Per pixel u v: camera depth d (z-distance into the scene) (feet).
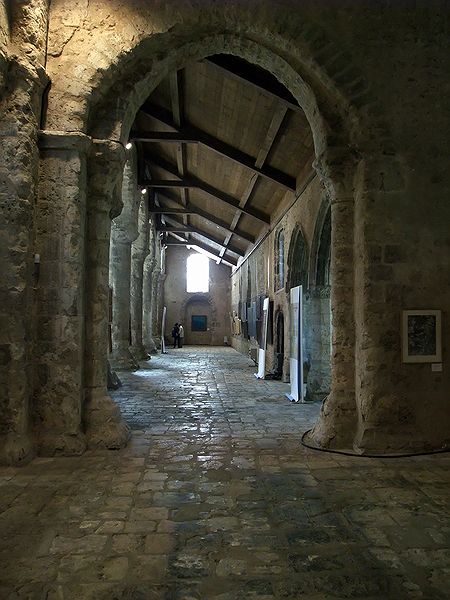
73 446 16.05
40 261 16.69
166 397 28.99
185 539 9.89
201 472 14.38
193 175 46.42
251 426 20.85
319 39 17.99
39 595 7.82
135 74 18.29
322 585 8.20
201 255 98.53
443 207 17.90
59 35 17.25
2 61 15.16
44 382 16.42
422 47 18.28
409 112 18.04
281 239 42.78
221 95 29.40
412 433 17.07
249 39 19.04
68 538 9.89
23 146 15.76
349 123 18.45
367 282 17.46
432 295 17.60
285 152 32.22
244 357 63.98
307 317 30.14
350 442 17.38
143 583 8.21
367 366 17.24
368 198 17.69
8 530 10.28
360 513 11.35
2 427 15.21
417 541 9.89
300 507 11.70
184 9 17.76
